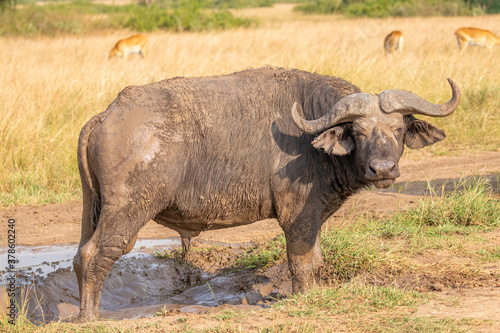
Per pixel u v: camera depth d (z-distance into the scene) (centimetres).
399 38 3222
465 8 6719
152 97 833
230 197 834
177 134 820
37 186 1548
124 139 802
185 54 2923
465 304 749
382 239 1079
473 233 1092
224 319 740
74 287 1011
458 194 1288
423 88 2130
